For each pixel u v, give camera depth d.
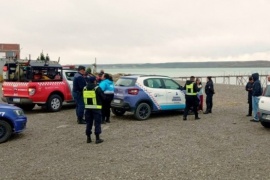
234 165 6.52
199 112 14.53
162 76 13.09
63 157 7.19
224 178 5.75
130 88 11.91
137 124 11.34
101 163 6.70
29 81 13.32
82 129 10.41
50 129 10.41
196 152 7.52
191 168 6.32
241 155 7.27
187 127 10.73
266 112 10.27
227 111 14.84
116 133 9.77
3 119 8.78
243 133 9.76
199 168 6.32
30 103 13.37
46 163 6.74
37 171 6.21
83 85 11.27
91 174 6.01
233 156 7.19
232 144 8.33
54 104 14.24
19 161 6.90
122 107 11.88
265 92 10.75
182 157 7.11
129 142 8.58
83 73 11.37
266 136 9.34
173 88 13.16
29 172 6.16
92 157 7.17
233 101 19.34
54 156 7.28
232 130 10.23
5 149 7.95
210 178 5.75
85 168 6.38
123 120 12.27
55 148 8.01
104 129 10.41
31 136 9.40
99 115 8.46
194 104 12.30
